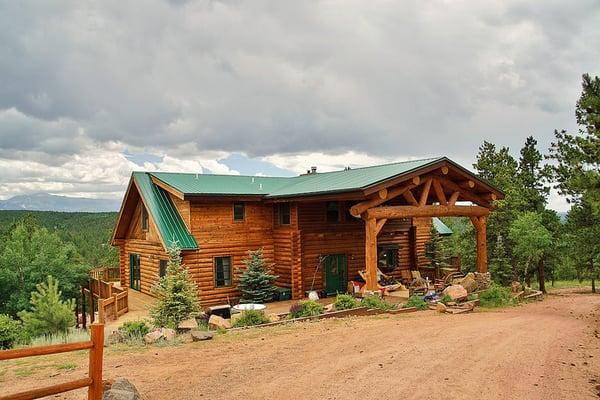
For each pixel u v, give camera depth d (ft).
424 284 72.64
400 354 30.30
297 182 77.82
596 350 31.63
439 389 23.48
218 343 35.32
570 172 82.64
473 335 36.22
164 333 37.50
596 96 51.31
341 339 35.42
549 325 42.16
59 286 91.04
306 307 50.24
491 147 107.96
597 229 90.33
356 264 77.00
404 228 85.30
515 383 24.29
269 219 73.10
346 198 58.23
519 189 101.14
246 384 24.91
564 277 156.87
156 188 71.72
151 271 72.74
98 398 18.97
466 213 67.82
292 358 30.07
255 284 66.13
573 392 22.90
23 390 24.21
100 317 54.34
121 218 79.66
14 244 92.17
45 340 44.01
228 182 75.10
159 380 25.79
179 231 65.16
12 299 87.71
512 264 99.71
